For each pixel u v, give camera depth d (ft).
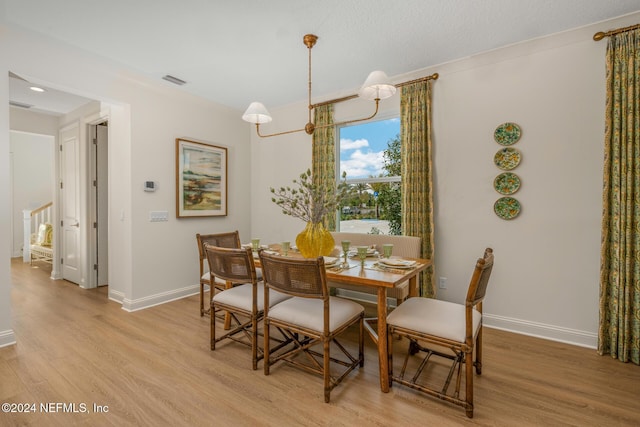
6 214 7.96
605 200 7.55
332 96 12.42
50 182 22.15
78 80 9.36
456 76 9.80
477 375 6.75
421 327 5.86
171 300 11.93
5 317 7.96
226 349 7.96
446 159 10.02
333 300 7.09
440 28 7.89
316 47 8.76
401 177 10.64
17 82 10.87
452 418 5.44
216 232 13.74
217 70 10.19
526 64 8.73
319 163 12.64
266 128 14.67
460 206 9.82
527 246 8.82
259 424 5.29
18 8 6.93
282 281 6.28
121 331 8.98
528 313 8.85
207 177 13.19
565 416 5.48
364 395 6.09
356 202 12.43
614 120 7.41
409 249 9.55
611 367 7.07
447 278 10.09
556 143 8.38
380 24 7.70
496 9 7.13
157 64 9.74
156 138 11.47
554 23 7.73
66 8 6.95
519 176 8.88
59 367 6.99
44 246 17.42
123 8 6.98
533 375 6.76
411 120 10.32
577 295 8.20
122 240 11.32
